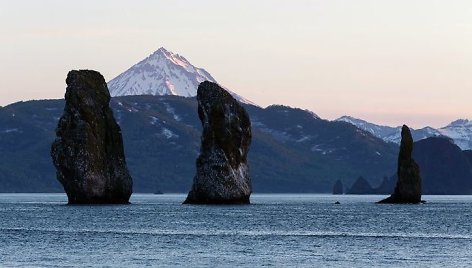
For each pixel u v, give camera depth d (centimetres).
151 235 17050
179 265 12988
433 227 19538
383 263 13325
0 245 15175
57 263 13088
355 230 18612
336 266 13025
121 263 13138
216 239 16412
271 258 13775
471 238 16912
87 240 16062
